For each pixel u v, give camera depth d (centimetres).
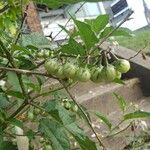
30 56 18
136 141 40
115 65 14
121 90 52
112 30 14
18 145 20
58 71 14
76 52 14
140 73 55
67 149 16
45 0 13
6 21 19
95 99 49
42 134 19
